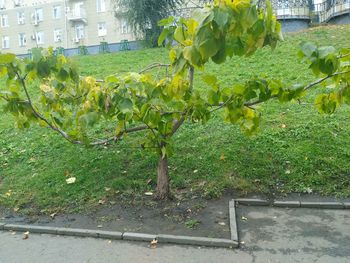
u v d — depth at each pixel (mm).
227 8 3105
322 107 4934
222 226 4758
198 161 6352
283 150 6359
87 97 4559
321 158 6039
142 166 6422
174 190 5777
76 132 5191
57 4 36781
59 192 5965
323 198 5363
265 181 5766
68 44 36531
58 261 4203
